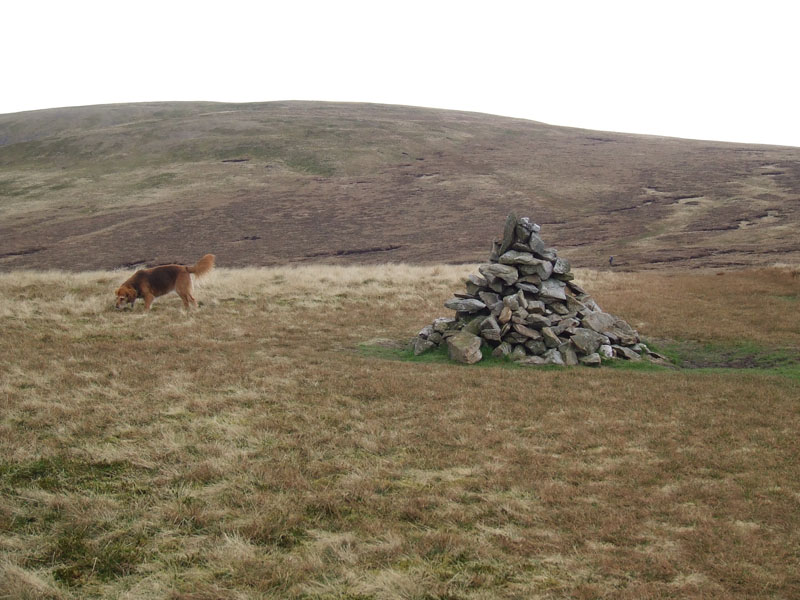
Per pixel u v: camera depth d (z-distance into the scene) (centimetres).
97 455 750
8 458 729
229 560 526
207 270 1859
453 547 554
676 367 1358
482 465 758
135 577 502
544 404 1020
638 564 526
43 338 1421
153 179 7762
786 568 520
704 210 5706
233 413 932
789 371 1272
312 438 840
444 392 1074
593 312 1509
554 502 652
